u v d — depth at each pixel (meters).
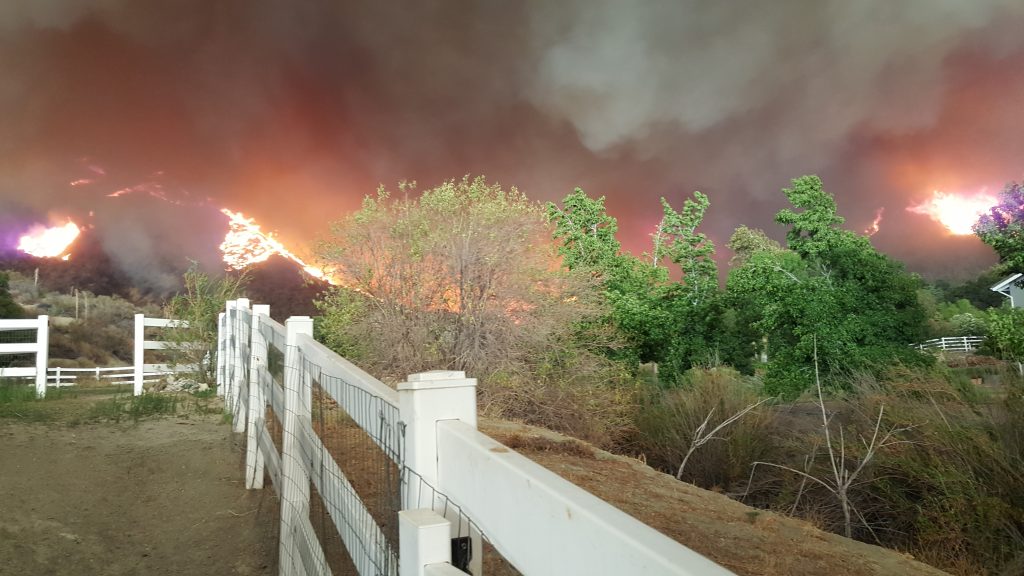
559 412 11.94
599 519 1.33
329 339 13.46
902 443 10.56
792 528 7.26
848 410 13.58
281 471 5.05
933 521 9.17
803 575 5.79
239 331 8.62
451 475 2.04
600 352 14.05
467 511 1.93
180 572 4.91
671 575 1.12
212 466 7.00
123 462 6.92
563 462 8.37
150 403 9.90
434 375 2.19
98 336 42.22
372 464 4.52
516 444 8.66
